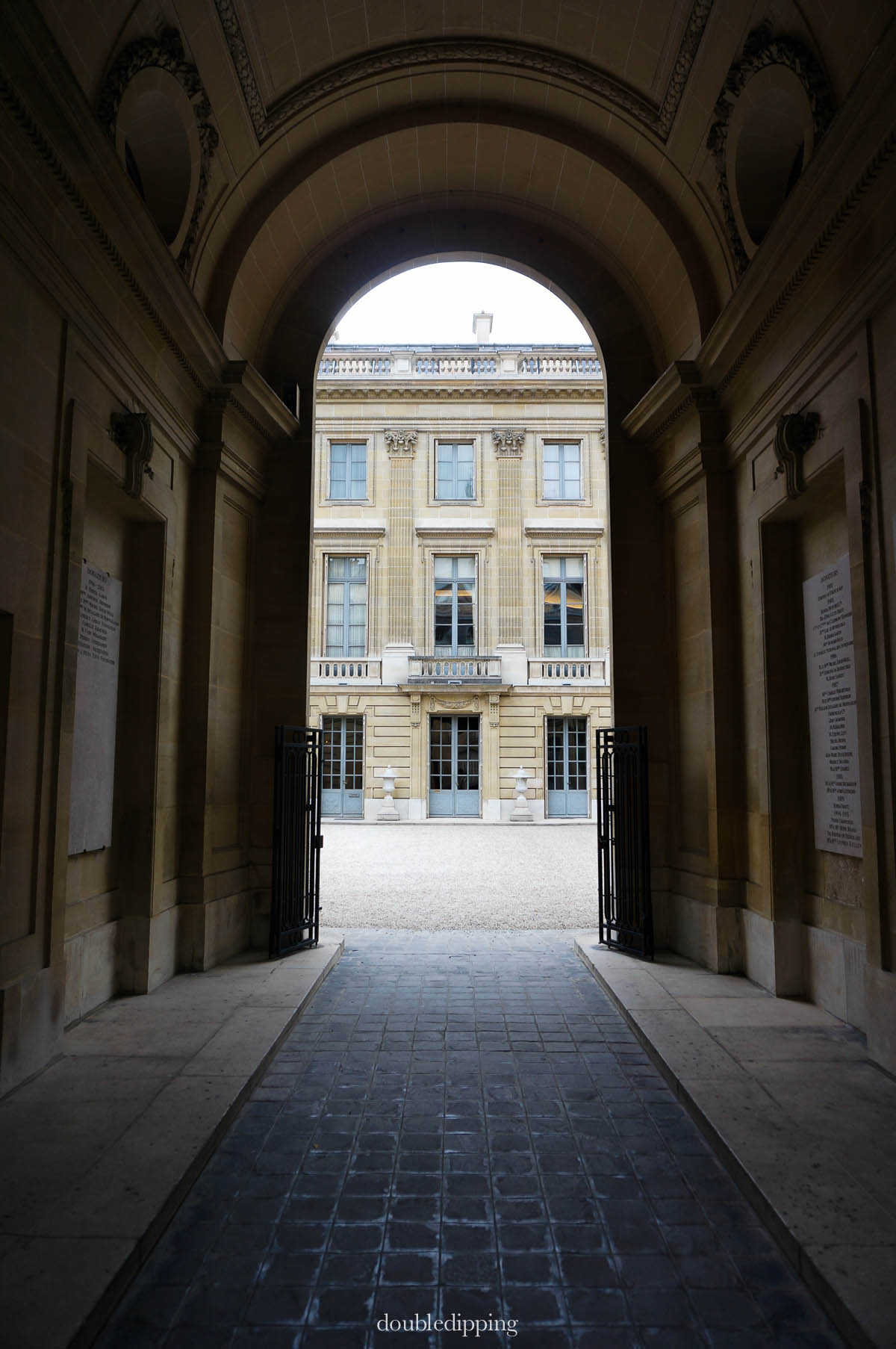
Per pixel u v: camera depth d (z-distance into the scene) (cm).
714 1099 430
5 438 435
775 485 635
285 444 877
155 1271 300
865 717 491
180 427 699
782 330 615
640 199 771
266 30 644
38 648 473
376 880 1255
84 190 487
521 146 810
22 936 457
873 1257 289
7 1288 269
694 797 778
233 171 716
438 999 650
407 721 2294
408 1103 451
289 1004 601
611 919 820
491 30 712
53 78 414
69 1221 310
